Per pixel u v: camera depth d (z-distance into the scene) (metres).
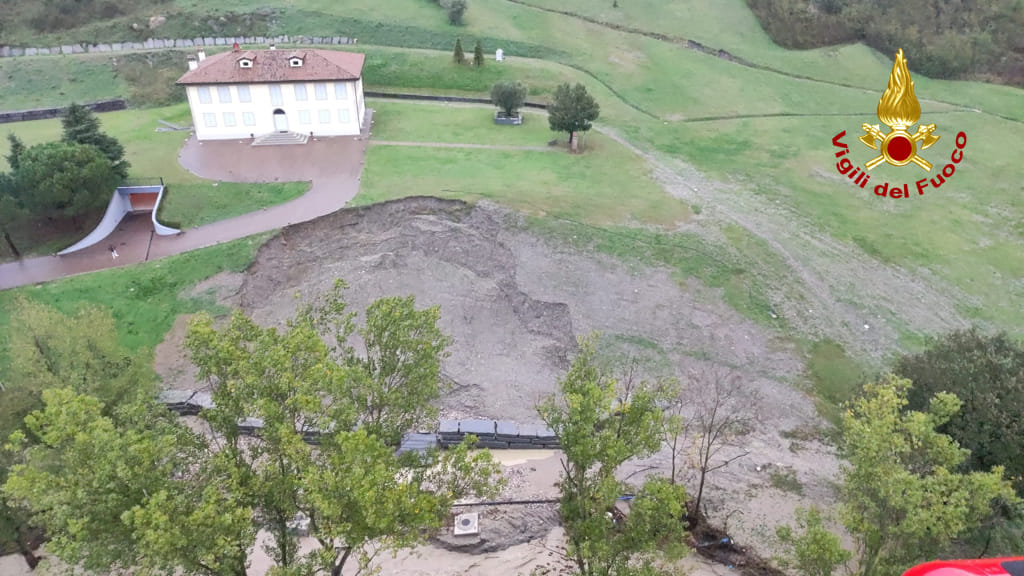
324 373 21.61
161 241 49.75
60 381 29.78
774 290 48.38
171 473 23.97
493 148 65.81
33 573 28.61
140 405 23.33
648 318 45.78
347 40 86.81
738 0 100.50
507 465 35.53
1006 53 88.31
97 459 19.55
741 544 30.50
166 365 41.56
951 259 52.41
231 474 21.20
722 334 44.81
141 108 75.62
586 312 46.06
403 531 22.02
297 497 22.94
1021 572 11.72
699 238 52.81
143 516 17.83
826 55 89.88
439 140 67.31
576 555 23.75
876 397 26.22
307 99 65.69
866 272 50.62
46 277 46.19
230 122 66.00
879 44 90.56
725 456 36.09
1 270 46.84
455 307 46.28
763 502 32.91
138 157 61.91
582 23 94.06
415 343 25.33
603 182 60.16
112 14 87.19
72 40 83.25
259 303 46.44
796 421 39.03
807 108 79.25
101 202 51.31
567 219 52.94
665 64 85.94
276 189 55.91
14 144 52.03
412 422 26.08
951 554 26.75
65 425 20.08
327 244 50.62
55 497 19.09
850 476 22.67
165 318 44.09
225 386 22.73
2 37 81.75
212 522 18.78
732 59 88.88
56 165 48.72
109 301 44.19
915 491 19.64
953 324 45.91
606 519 23.09
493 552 30.70
